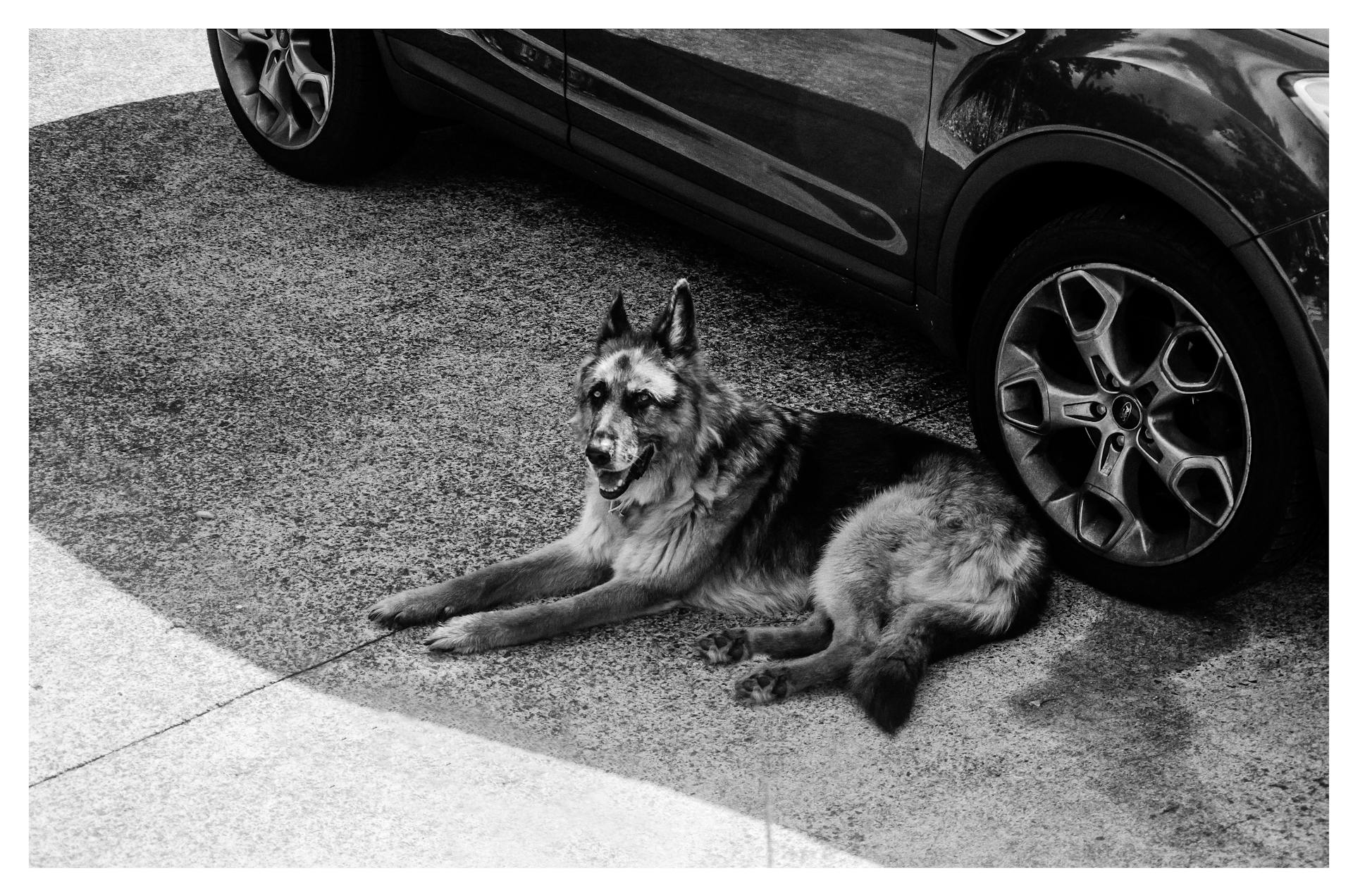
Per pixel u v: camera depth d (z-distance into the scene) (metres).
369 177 6.96
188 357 5.54
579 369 4.54
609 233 6.50
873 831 3.41
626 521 4.38
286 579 4.38
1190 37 3.73
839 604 4.18
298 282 6.06
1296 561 3.89
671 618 4.38
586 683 3.98
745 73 4.88
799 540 4.43
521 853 3.34
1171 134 3.66
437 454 5.00
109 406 5.23
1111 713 3.77
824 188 4.78
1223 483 3.80
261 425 5.15
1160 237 3.78
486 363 5.52
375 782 3.57
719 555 4.40
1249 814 3.42
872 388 5.35
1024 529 4.16
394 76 6.33
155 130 7.30
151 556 4.46
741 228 5.21
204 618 4.20
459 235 6.45
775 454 4.50
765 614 4.41
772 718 3.83
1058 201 4.38
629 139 5.47
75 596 4.27
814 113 4.68
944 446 4.41
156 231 6.42
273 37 6.65
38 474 4.85
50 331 5.68
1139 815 3.43
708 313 5.85
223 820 3.44
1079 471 4.38
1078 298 4.10
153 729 3.75
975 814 3.45
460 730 3.77
